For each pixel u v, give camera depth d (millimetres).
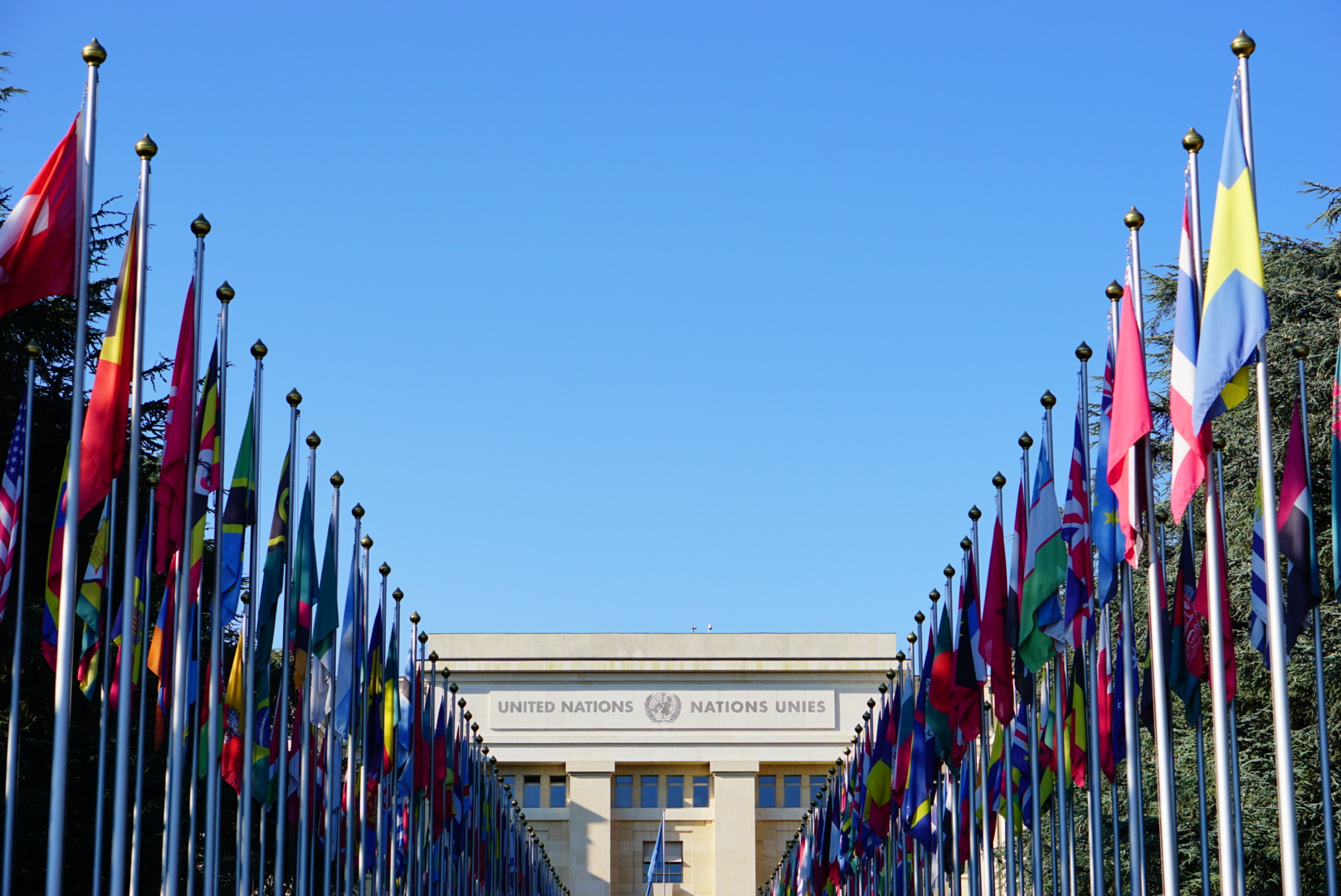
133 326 21938
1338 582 22406
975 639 29969
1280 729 17984
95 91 20844
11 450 24922
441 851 46250
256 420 25984
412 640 39625
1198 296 19984
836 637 90188
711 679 88500
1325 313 39500
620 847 87188
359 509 32750
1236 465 39062
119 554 39000
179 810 22875
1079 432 25203
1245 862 37156
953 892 38594
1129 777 23203
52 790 19594
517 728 87688
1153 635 21062
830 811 50031
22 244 20125
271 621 27062
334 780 32781
